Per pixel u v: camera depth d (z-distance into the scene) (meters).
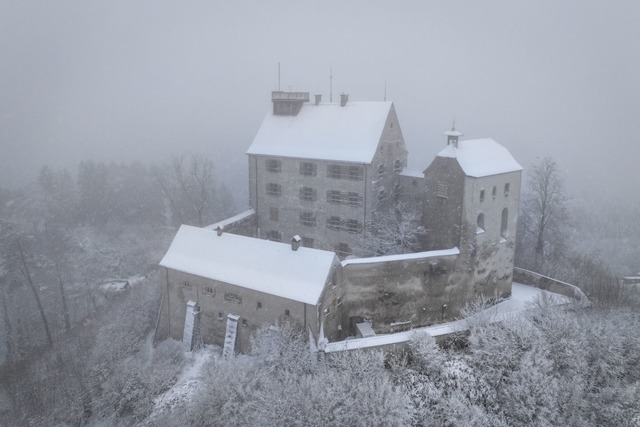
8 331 57.94
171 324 44.00
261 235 57.94
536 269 57.69
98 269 75.19
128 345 44.72
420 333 34.66
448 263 43.62
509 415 29.98
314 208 53.66
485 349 32.78
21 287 68.00
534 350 32.06
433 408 30.73
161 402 37.00
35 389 45.94
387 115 52.38
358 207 50.75
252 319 39.03
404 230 47.81
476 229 43.78
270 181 55.91
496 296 47.00
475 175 42.25
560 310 38.53
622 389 31.17
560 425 29.20
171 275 43.00
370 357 32.44
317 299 35.66
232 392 33.62
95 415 39.06
